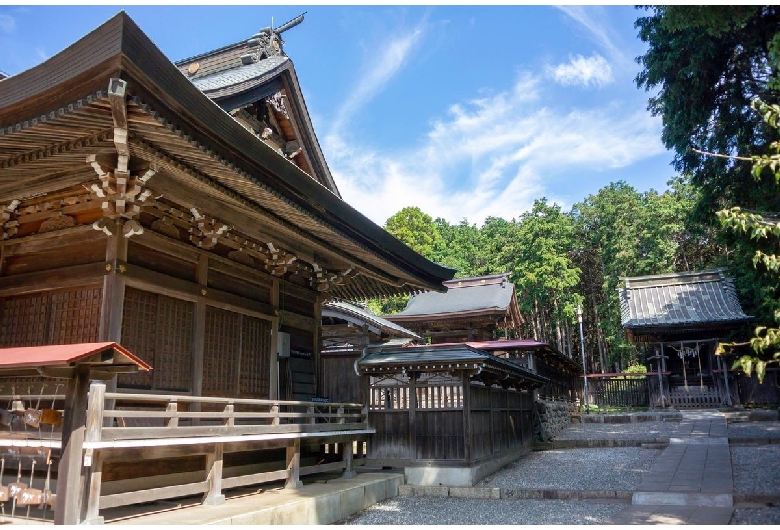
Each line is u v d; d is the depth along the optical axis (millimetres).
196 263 8703
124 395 6031
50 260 7703
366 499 9383
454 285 33406
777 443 14406
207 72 12289
